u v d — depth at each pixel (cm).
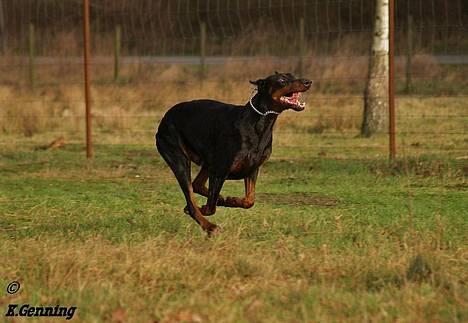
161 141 1131
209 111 1081
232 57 3581
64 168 1673
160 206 1305
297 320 746
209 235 1060
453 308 769
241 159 1044
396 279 866
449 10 3603
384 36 2034
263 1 4303
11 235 1110
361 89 2948
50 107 2516
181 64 3862
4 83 3300
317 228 1130
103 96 2775
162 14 4362
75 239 1059
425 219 1185
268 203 1320
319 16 4097
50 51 4034
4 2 3897
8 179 1570
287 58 3353
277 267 913
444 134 2011
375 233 1101
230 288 848
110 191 1445
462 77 3064
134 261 909
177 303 789
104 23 4272
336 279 879
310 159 1720
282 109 1038
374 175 1553
